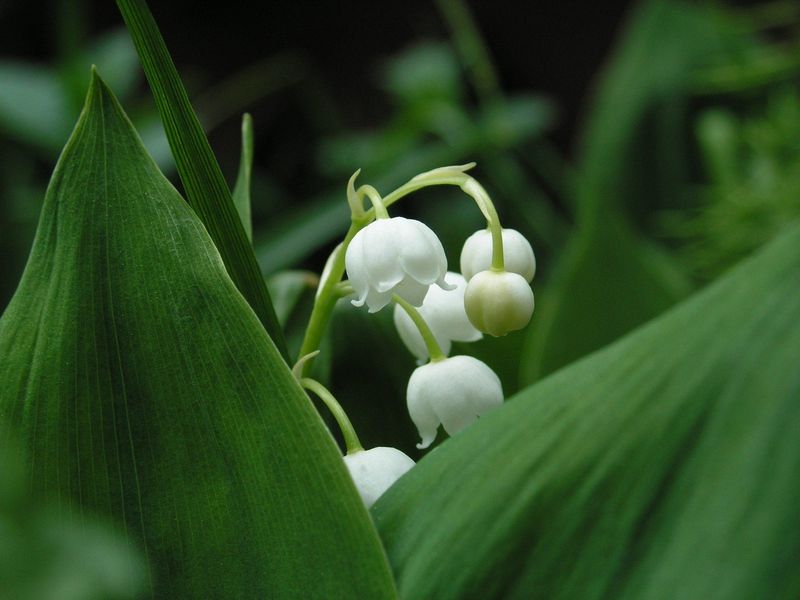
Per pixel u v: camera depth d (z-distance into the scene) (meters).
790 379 0.11
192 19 0.59
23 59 0.55
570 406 0.12
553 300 0.21
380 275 0.13
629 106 0.31
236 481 0.12
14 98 0.32
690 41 0.31
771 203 0.27
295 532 0.12
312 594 0.12
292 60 0.58
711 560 0.11
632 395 0.12
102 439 0.12
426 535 0.12
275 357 0.12
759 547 0.11
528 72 0.59
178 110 0.13
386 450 0.13
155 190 0.12
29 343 0.12
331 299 0.14
